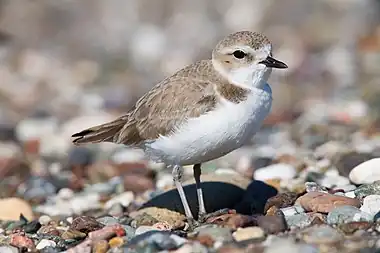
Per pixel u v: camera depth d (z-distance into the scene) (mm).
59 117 21578
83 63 27484
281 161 13945
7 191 14195
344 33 27781
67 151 17469
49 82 25641
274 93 22703
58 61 27781
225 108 9727
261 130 18125
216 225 9070
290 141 16703
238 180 11742
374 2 29641
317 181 11961
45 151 17594
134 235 9266
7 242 9836
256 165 13953
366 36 27109
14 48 28688
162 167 14750
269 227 8734
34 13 30297
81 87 25047
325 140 16188
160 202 11336
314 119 18703
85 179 14930
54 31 30047
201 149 9930
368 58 24859
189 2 29859
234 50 9820
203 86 9938
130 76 26062
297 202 10078
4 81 25516
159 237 8641
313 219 9211
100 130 11039
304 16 29406
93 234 9297
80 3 30953
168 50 27562
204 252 8234
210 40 27828
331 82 23375
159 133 10141
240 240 8492
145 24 29703
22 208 12156
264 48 9812
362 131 16750
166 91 10180
